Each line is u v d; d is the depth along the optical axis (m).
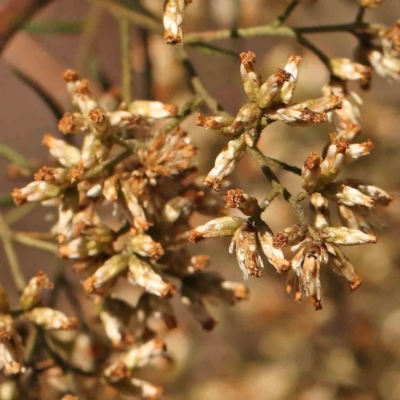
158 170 0.20
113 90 0.22
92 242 0.20
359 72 0.20
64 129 0.20
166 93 0.25
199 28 0.25
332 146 0.19
